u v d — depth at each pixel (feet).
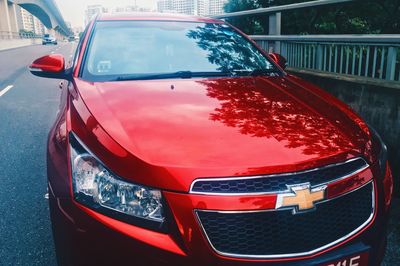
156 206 4.98
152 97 7.02
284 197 4.93
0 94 28.27
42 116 20.75
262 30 27.35
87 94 7.22
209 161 5.05
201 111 6.40
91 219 5.09
